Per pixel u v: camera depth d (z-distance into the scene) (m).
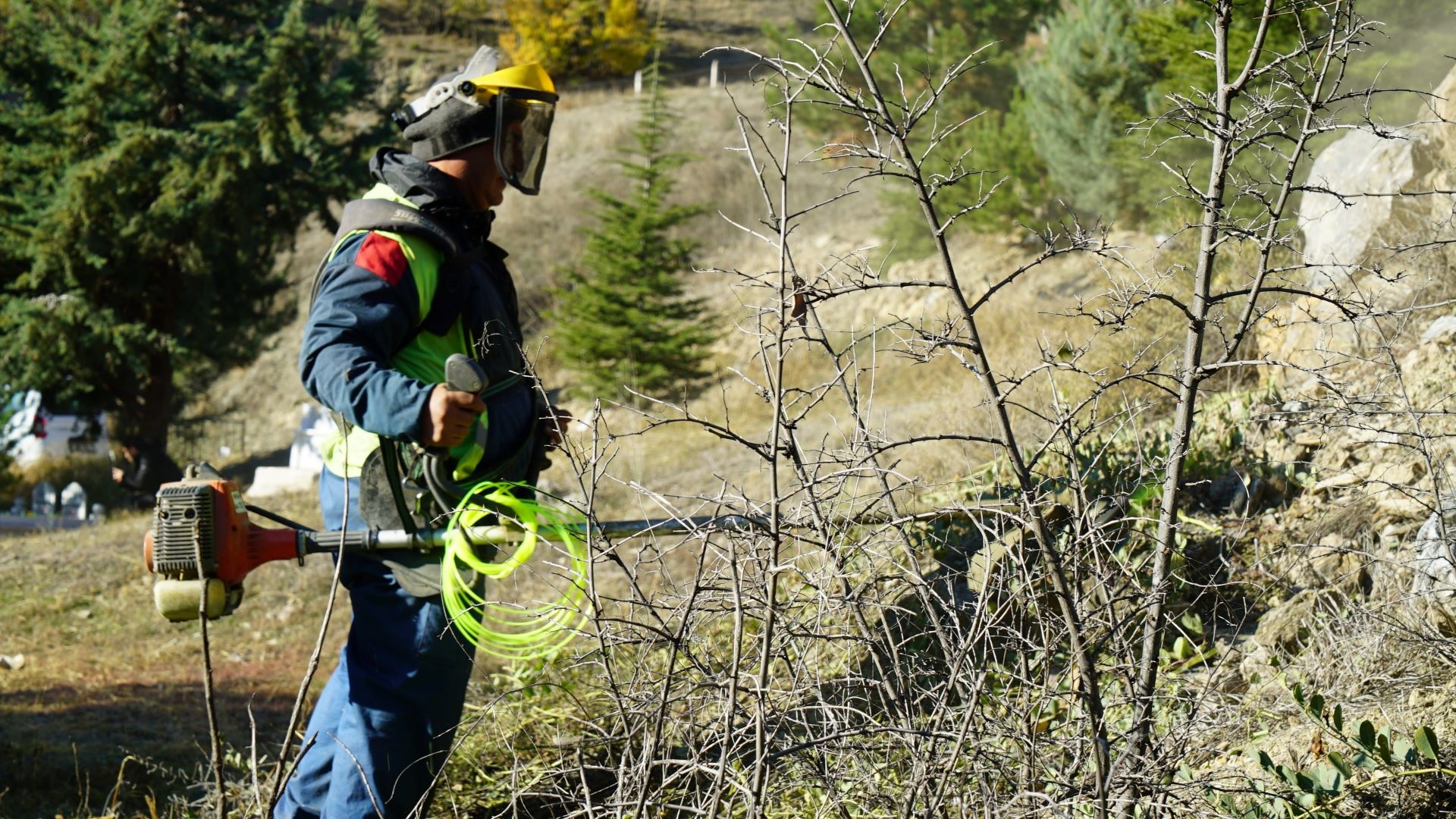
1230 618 3.50
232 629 9.33
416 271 2.78
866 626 2.43
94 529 13.80
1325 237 6.32
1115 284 2.86
